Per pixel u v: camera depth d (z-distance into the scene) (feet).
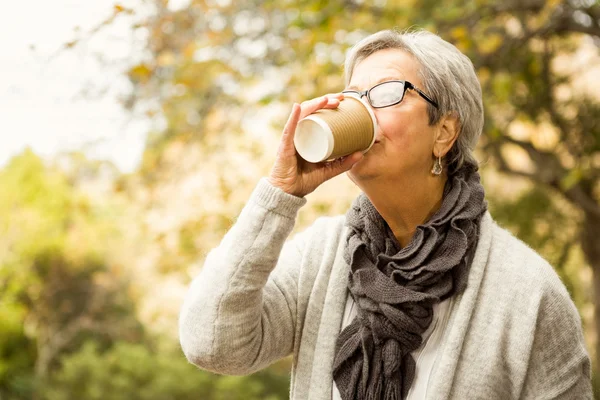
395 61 5.02
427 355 4.98
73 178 22.21
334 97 4.67
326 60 15.72
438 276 4.91
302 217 18.88
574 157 22.80
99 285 56.08
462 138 5.25
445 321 5.01
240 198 19.26
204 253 5.89
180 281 20.27
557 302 4.96
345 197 18.75
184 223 19.02
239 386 44.60
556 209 25.49
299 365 5.27
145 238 20.81
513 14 16.61
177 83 16.52
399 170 4.91
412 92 4.93
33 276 55.36
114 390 44.98
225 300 4.80
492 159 22.21
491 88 15.83
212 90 18.69
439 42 5.12
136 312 56.03
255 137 19.76
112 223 54.44
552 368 4.99
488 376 4.85
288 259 5.59
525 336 4.85
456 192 5.13
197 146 19.98
